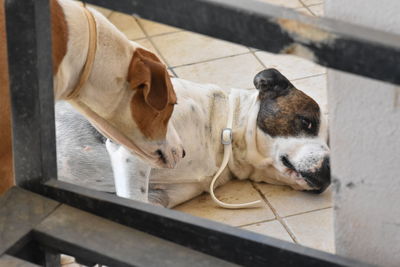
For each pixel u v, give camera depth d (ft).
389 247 4.17
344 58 3.07
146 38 17.83
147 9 3.41
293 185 13.19
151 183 12.66
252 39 3.23
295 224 12.12
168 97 9.99
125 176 11.52
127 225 4.44
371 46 2.97
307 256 3.92
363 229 4.23
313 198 12.91
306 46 3.14
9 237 4.22
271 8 3.21
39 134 4.38
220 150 13.20
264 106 13.00
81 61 9.49
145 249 4.12
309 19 3.14
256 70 16.34
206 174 12.99
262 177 13.53
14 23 4.09
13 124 4.41
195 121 12.51
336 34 3.04
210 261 4.02
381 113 3.79
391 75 2.99
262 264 4.09
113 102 10.03
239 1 3.24
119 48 9.84
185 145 12.32
